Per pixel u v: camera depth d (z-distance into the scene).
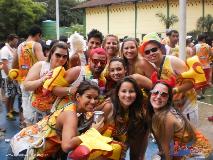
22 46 8.02
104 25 44.12
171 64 5.56
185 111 5.81
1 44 14.16
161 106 4.82
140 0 37.41
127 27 40.41
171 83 4.90
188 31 32.62
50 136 4.47
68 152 4.29
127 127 4.88
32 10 46.53
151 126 4.93
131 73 5.59
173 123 4.71
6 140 8.05
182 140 4.79
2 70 10.18
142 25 38.03
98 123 4.53
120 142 4.70
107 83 5.39
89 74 5.34
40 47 8.02
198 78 5.57
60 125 4.40
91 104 4.42
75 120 4.32
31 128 4.66
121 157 4.72
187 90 5.62
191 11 32.84
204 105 12.02
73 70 5.34
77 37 7.08
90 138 4.22
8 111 9.99
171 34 10.67
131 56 5.52
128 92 4.73
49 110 5.78
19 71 8.07
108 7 43.12
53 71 5.40
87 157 4.19
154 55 5.54
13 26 45.28
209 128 8.92
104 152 4.30
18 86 9.02
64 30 48.28
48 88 5.39
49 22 46.94
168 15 34.75
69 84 5.40
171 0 34.31
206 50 12.88
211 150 5.03
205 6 31.86
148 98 4.96
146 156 6.89
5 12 44.78
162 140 4.80
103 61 5.31
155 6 36.25
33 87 5.71
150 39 5.55
